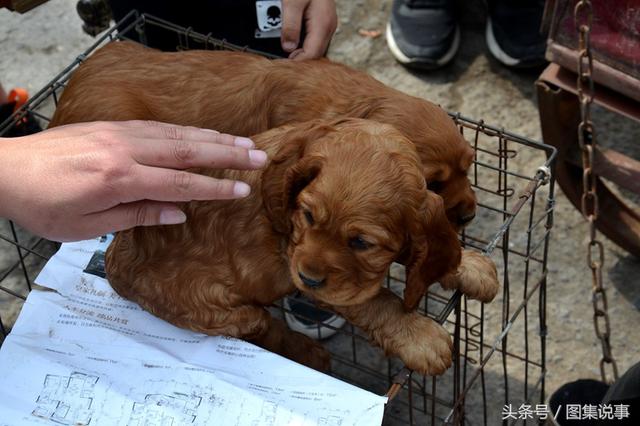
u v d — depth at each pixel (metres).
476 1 1.71
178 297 0.92
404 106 0.97
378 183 0.81
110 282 0.93
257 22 1.22
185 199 0.80
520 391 1.22
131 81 1.03
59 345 0.88
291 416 0.82
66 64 1.63
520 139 0.98
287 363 0.86
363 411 0.81
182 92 1.04
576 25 1.05
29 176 0.80
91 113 1.00
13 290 1.31
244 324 0.92
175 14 1.24
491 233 1.36
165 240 0.93
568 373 1.24
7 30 1.70
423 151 0.94
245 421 0.82
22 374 0.86
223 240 0.91
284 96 1.02
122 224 0.82
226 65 1.05
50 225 0.81
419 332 0.91
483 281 0.96
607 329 1.04
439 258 0.86
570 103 1.20
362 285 0.84
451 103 1.55
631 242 1.29
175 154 0.80
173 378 0.85
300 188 0.85
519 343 1.26
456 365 0.95
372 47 1.65
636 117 1.17
